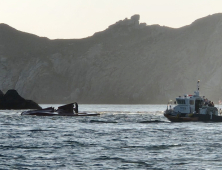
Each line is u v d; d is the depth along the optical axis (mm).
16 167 127812
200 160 139875
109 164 133000
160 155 148750
